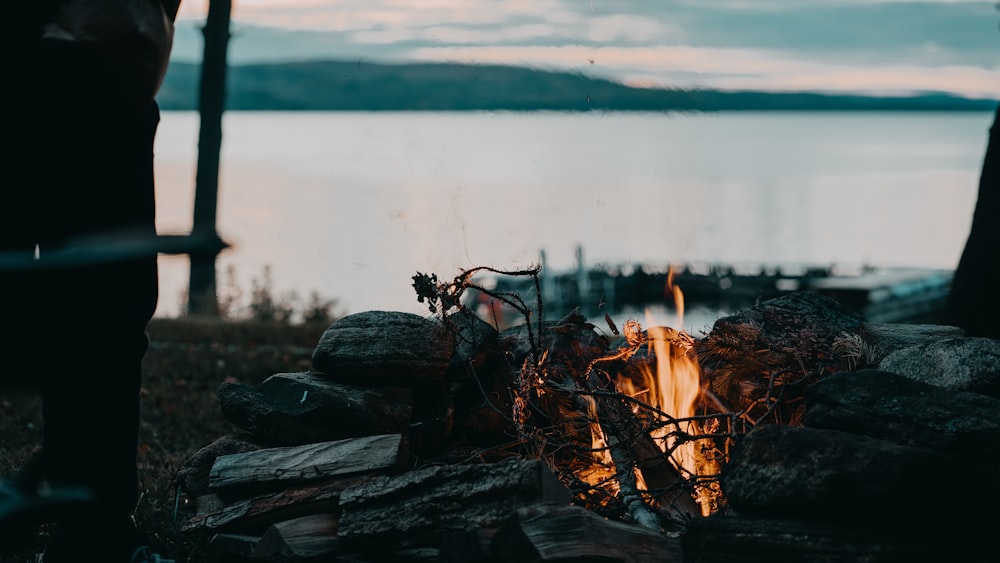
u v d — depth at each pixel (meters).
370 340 3.81
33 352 2.66
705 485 3.55
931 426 2.92
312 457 3.52
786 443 2.97
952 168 101.62
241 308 13.23
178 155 111.94
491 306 4.16
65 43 2.66
